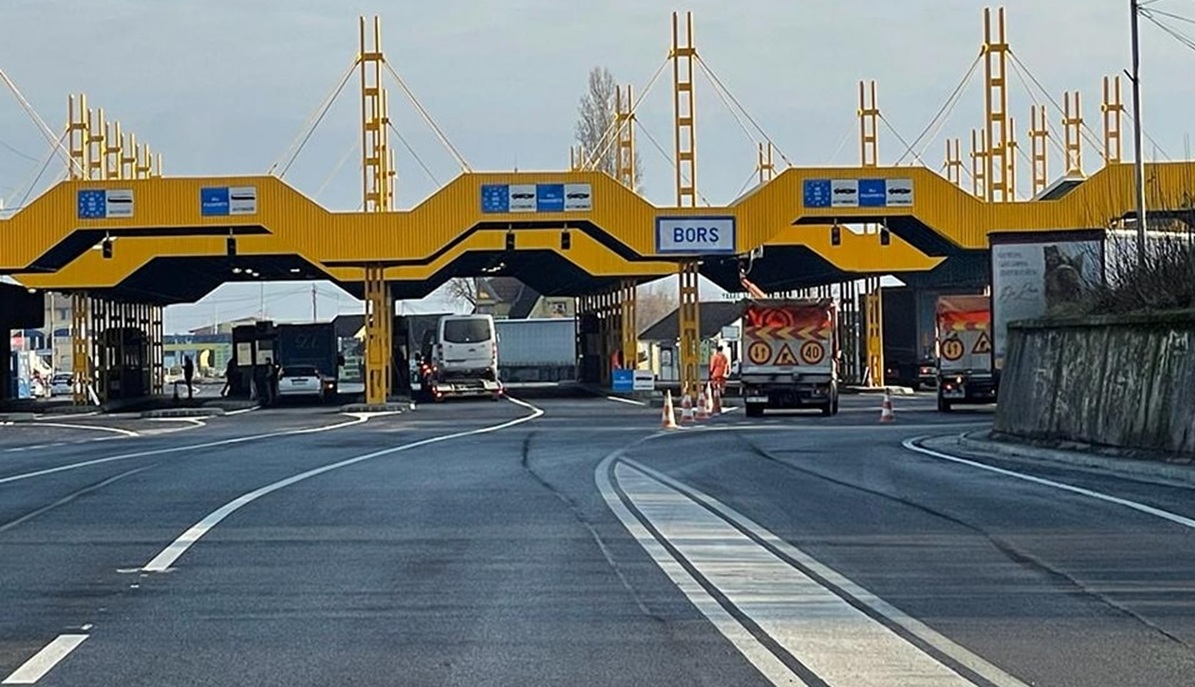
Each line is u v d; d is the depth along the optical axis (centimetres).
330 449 3516
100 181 5675
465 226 5797
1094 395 2959
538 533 1783
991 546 1636
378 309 6212
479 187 5794
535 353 11019
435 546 1672
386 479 2562
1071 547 1619
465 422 5041
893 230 6256
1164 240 3184
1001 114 6631
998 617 1221
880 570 1479
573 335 11006
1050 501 2097
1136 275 3162
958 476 2564
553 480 2533
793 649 1101
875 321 7925
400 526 1858
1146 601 1286
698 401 5650
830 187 5794
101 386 7950
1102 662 1046
